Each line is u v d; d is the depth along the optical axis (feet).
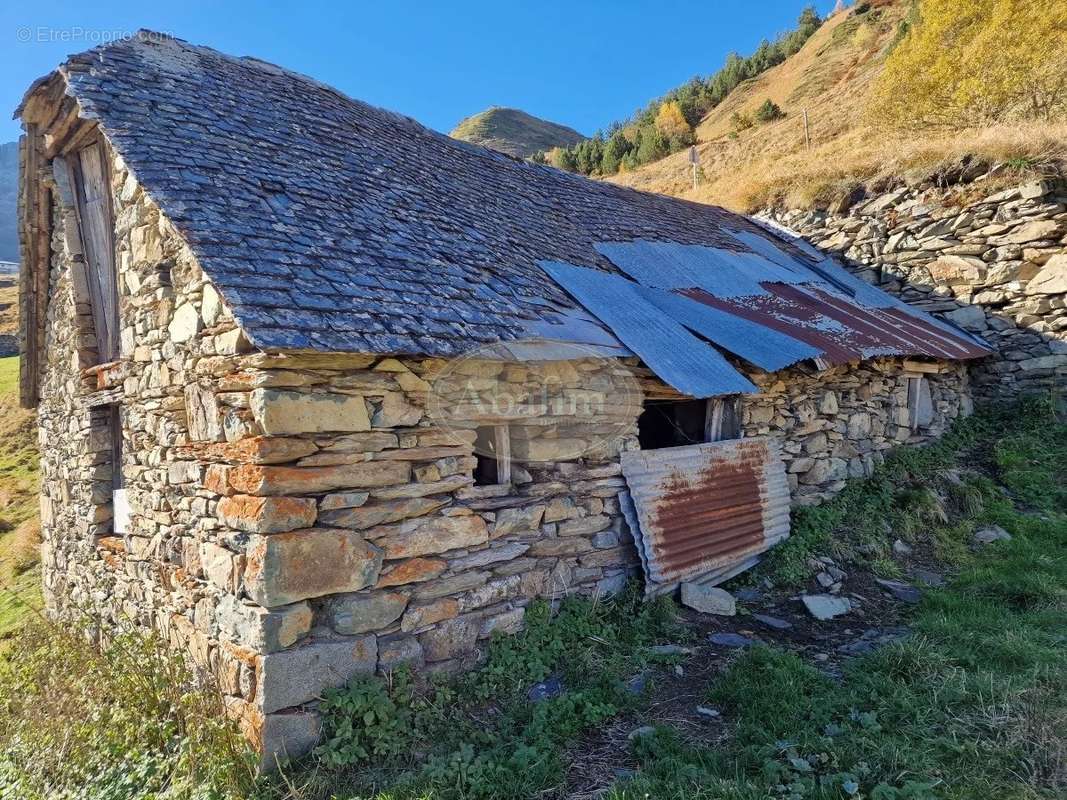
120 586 18.63
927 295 34.60
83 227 21.74
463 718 12.89
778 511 21.49
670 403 23.40
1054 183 30.89
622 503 17.66
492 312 15.46
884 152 40.14
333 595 12.42
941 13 53.36
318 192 17.04
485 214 22.24
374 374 13.12
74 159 22.04
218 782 11.26
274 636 11.59
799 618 17.39
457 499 14.37
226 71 21.86
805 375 23.59
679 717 12.62
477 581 14.52
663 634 16.22
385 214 17.94
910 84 55.47
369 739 12.13
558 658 14.97
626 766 11.22
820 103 107.55
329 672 12.13
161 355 15.94
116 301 19.98
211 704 12.67
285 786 11.16
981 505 23.95
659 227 30.91
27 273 25.62
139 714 13.93
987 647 14.01
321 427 12.30
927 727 11.18
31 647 20.67
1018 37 47.67
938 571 20.11
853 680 13.24
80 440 21.81
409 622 13.30
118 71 18.12
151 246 16.53
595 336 17.21
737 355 19.62
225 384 12.87
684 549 18.34
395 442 13.37
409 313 13.69
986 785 9.60
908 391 28.43
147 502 16.83
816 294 29.91
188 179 14.57
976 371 33.14
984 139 35.19
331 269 13.84
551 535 16.15
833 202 38.60
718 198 51.24
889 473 25.68
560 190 30.22
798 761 10.35
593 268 22.66
